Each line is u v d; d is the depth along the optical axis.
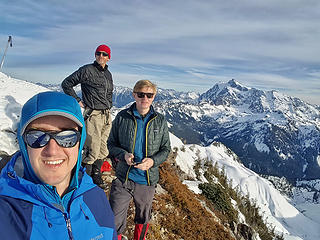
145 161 1.75
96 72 2.38
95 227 0.85
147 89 1.78
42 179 0.75
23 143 0.74
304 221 55.91
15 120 3.35
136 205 1.93
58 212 0.75
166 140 1.96
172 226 3.69
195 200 5.48
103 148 2.64
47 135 0.73
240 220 7.82
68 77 2.31
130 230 2.80
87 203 0.87
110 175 3.42
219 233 4.55
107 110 2.59
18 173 0.81
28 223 0.66
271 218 33.38
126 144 1.85
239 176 56.59
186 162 10.20
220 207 7.01
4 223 0.62
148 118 1.88
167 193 4.66
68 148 0.77
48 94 0.76
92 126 2.45
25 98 4.38
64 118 0.77
